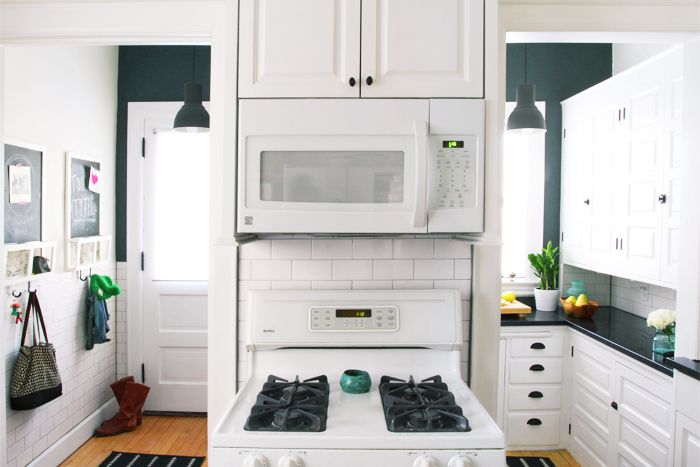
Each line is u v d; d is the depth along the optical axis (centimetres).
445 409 118
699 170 156
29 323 228
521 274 337
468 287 158
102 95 298
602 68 321
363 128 124
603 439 238
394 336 147
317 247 156
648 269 232
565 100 315
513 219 335
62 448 253
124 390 302
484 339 155
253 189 124
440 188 124
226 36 127
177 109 315
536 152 322
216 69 150
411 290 151
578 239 299
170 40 155
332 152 124
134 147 316
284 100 124
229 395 154
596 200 278
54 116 248
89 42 156
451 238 152
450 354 152
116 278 317
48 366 222
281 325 147
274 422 117
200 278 321
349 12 126
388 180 124
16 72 220
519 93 239
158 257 320
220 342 154
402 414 114
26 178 224
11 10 152
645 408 204
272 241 156
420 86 126
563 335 276
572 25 151
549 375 275
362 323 147
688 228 162
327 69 125
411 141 124
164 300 321
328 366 151
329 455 106
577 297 289
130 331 318
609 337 236
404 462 106
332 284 156
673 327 202
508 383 275
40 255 232
